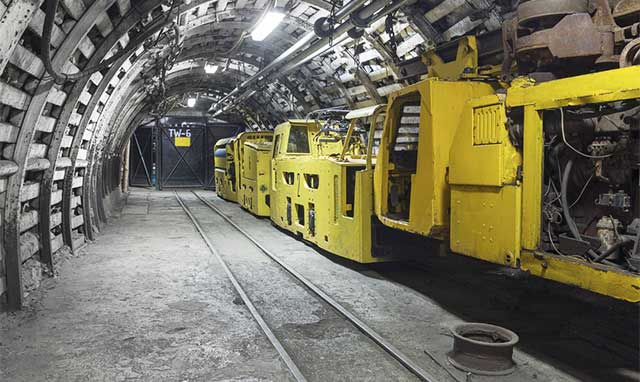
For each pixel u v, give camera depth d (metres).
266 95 20.22
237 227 12.80
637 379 4.14
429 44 7.25
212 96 26.48
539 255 4.00
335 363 4.45
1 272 5.70
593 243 3.81
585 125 3.89
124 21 6.58
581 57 4.04
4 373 4.18
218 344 4.85
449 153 5.14
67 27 5.29
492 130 4.43
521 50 4.30
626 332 5.10
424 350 4.68
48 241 7.35
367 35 10.35
